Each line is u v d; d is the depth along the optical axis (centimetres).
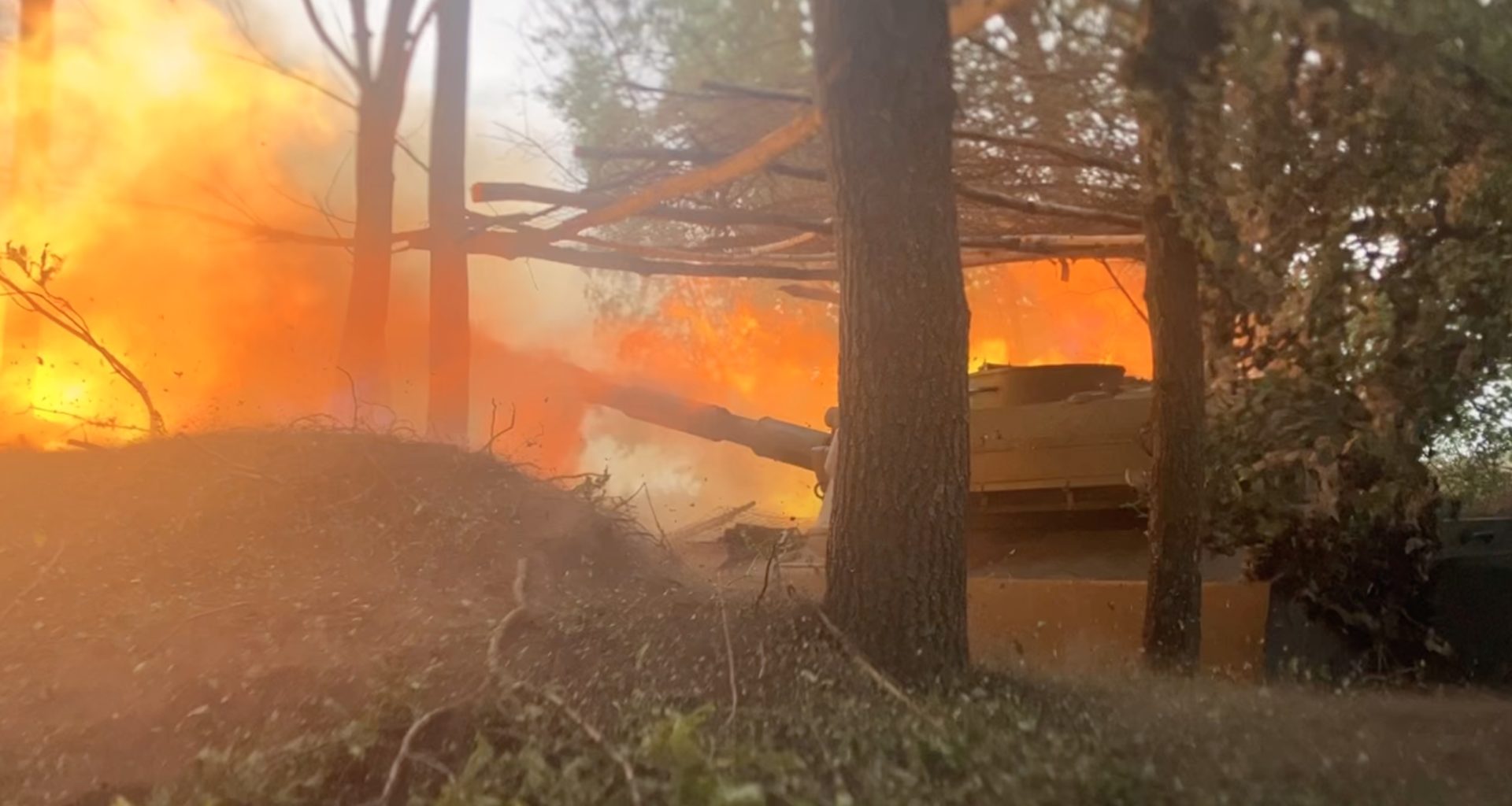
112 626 586
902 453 576
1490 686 736
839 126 587
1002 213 1109
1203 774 404
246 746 455
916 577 572
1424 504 736
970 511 1001
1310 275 709
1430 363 700
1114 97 838
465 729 454
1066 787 375
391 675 489
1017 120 899
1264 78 664
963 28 756
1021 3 779
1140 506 887
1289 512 758
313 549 701
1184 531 721
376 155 1142
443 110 1161
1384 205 678
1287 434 747
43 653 560
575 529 784
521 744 433
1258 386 759
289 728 473
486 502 776
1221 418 773
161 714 499
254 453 814
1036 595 855
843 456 590
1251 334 775
